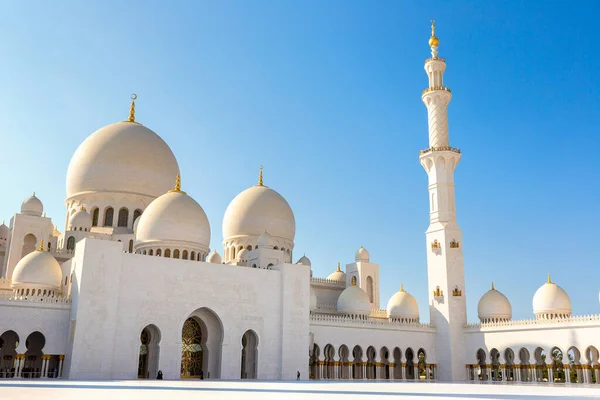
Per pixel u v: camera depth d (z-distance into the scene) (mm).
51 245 80062
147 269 64688
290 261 92250
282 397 28719
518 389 44688
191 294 67062
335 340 79312
